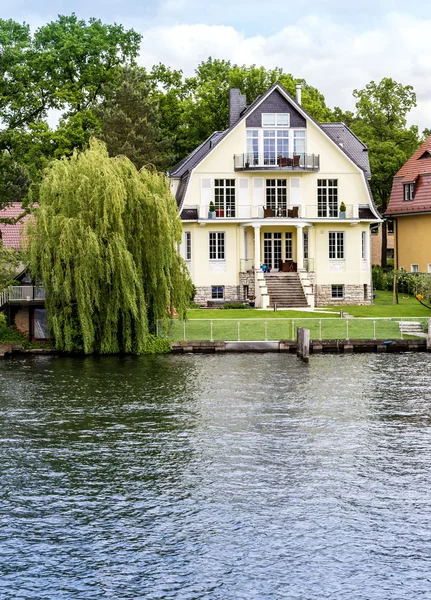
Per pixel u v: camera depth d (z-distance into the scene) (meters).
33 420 33.44
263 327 52.75
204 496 25.28
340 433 31.55
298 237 62.53
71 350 47.94
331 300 64.19
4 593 19.88
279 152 63.00
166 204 47.66
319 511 24.16
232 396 37.50
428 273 64.88
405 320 54.38
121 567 21.05
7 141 71.00
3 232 64.69
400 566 21.03
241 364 45.62
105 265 46.00
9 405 35.81
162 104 82.75
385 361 46.56
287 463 28.14
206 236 63.44
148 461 28.38
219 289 63.78
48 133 75.38
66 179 46.88
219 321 53.78
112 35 82.38
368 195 64.12
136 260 47.25
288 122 62.88
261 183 63.59
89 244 45.38
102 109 75.62
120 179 46.38
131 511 24.22
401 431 31.80
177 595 19.84
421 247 70.50
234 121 67.56
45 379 41.16
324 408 35.28
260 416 34.03
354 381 40.72
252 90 78.56
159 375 42.28
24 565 21.14
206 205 63.00
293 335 51.00
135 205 47.19
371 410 34.91
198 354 49.09
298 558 21.44
